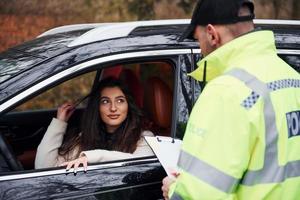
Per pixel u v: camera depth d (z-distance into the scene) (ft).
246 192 8.04
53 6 35.06
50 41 12.44
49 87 10.69
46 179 10.44
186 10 36.22
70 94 23.73
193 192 7.81
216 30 8.66
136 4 35.83
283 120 8.10
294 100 8.38
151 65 12.64
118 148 11.81
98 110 12.00
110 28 11.91
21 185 10.26
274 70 8.36
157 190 10.84
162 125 12.22
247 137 7.79
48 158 11.80
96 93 12.05
